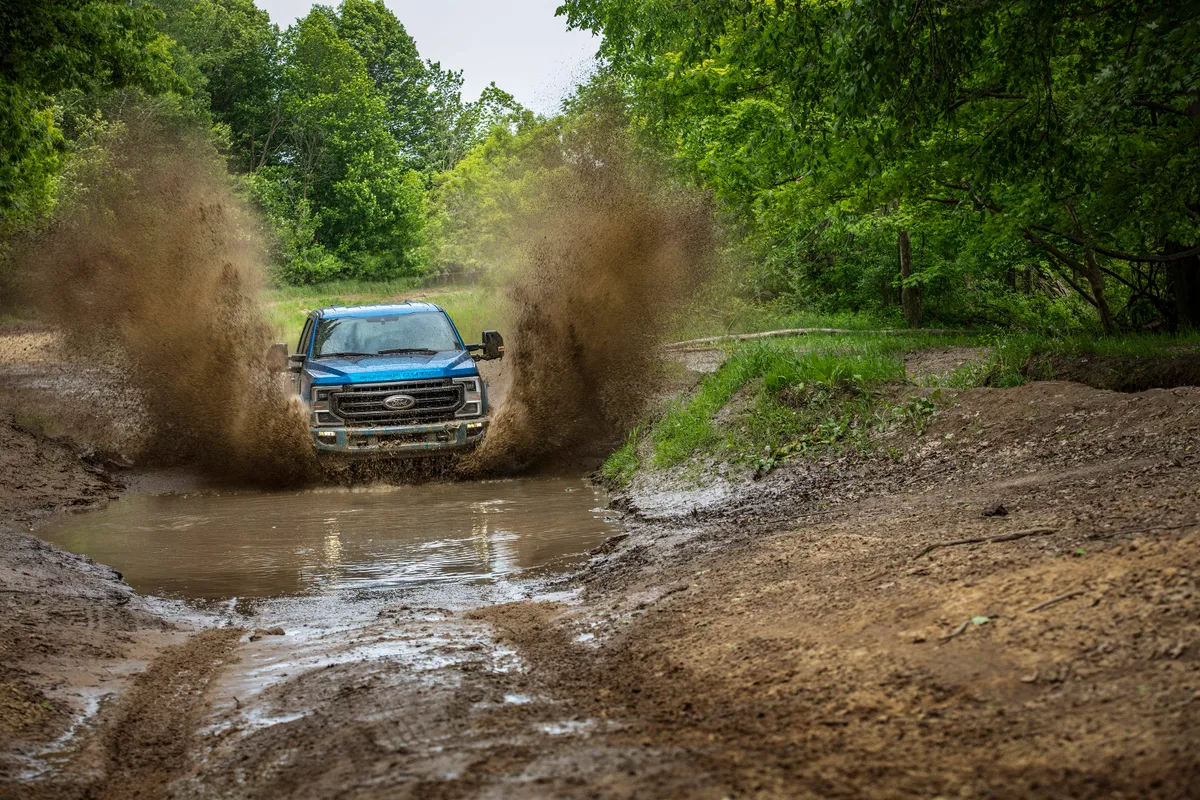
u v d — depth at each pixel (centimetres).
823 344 2228
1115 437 848
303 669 563
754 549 729
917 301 2858
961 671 393
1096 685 353
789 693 414
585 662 523
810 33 1213
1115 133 1118
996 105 1441
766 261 3216
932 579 519
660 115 2328
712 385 1406
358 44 10244
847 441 1088
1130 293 2319
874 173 1227
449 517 1054
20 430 1404
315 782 371
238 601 770
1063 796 288
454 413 1302
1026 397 1016
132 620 709
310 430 1265
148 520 1079
